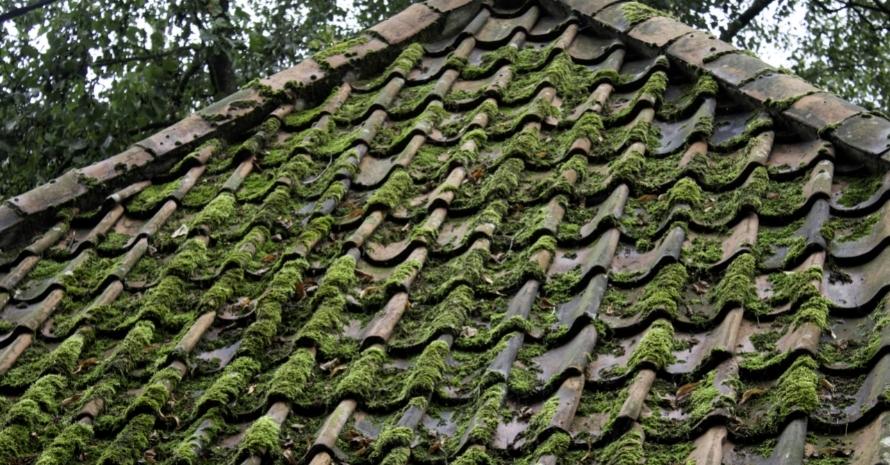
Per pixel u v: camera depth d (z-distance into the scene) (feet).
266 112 16.39
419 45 17.57
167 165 15.62
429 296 11.62
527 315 10.87
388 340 11.03
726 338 9.96
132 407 10.88
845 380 9.48
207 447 10.22
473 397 10.00
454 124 15.25
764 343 10.04
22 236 14.58
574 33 16.83
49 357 12.13
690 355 10.02
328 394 10.49
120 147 38.06
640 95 14.58
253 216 14.07
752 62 14.57
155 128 39.88
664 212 12.23
